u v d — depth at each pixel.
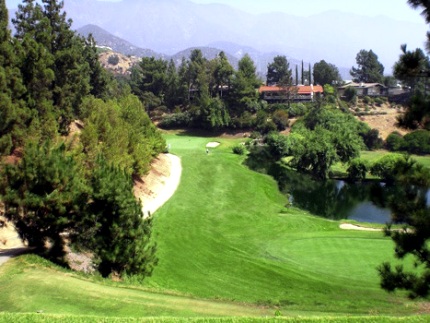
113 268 22.31
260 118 102.50
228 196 51.19
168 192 49.31
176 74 133.12
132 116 52.97
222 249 31.98
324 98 114.06
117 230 21.66
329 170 68.12
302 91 126.50
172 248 31.39
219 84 125.69
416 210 14.13
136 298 17.77
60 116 42.91
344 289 24.23
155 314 15.84
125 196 22.05
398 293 23.19
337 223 42.03
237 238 35.38
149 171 52.75
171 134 105.75
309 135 73.69
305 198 56.56
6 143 29.50
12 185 21.62
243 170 65.00
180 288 24.30
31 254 21.66
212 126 103.44
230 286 24.98
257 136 97.88
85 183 24.67
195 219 40.25
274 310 18.81
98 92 71.19
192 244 32.62
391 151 87.38
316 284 25.08
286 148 76.06
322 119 93.19
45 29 43.44
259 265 28.39
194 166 63.56
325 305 21.12
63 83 44.69
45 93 39.38
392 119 102.81
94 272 21.97
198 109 107.00
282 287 24.77
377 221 46.34
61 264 21.94
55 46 45.97
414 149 85.38
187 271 27.34
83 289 18.05
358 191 60.56
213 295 23.27
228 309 17.83
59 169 21.78
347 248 31.97
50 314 13.20
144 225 24.14
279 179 65.12
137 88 121.81
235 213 44.44
